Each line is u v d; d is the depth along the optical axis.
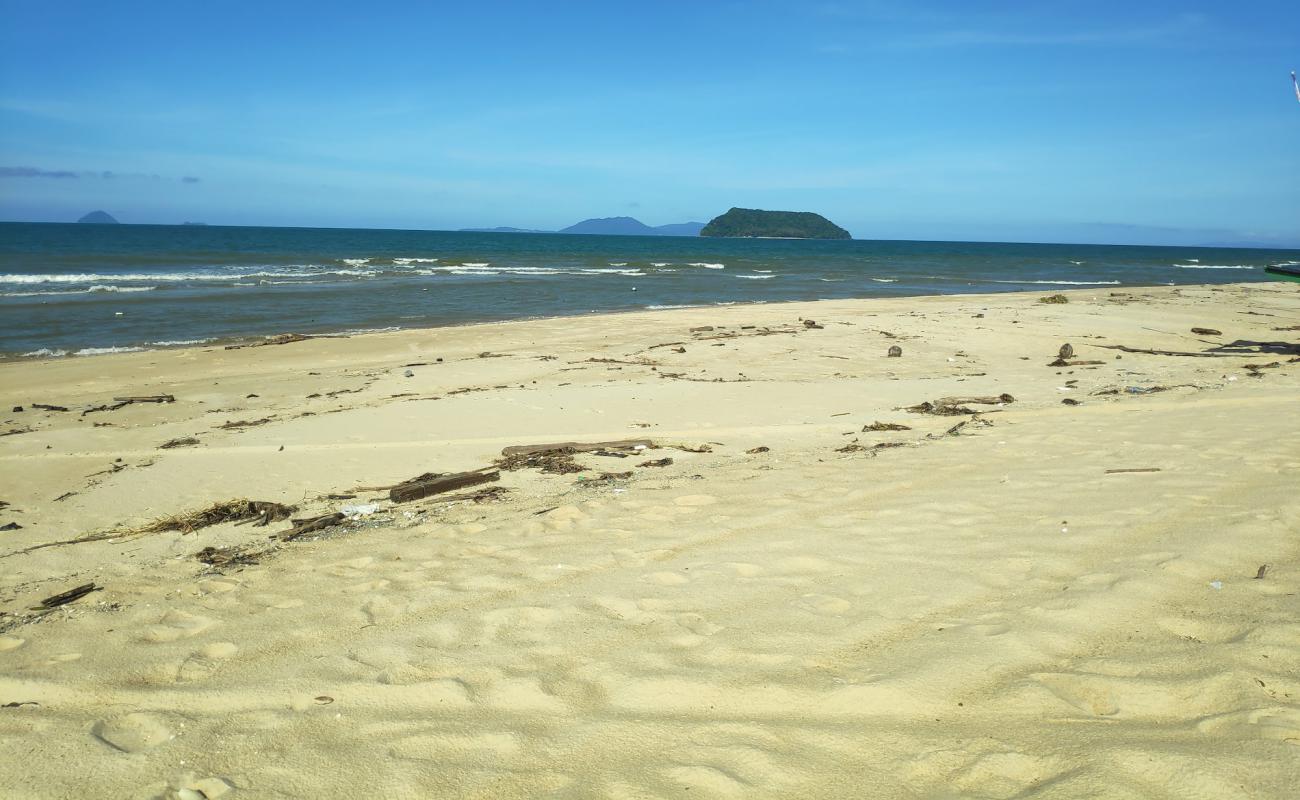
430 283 36.19
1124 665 3.10
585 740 2.87
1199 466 6.23
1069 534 4.79
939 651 3.34
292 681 3.47
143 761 2.86
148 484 7.99
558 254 74.69
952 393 11.70
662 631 3.78
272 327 22.36
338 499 7.41
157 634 4.16
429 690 3.30
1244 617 3.42
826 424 9.81
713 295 33.50
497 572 4.86
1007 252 120.88
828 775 2.58
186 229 155.88
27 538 6.54
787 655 3.43
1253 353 15.75
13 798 2.67
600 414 10.66
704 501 6.30
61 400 12.95
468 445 9.28
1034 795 2.37
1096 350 16.88
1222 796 2.29
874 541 4.95
